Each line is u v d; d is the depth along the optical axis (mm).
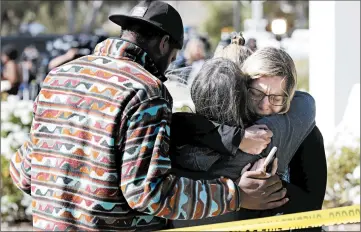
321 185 3055
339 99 6855
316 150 3049
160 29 2732
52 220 2674
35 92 10758
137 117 2535
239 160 2852
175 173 2889
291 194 2953
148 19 2723
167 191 2543
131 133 2533
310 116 3004
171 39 2791
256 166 2867
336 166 6219
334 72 6840
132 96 2564
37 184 2738
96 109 2607
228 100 2859
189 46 11164
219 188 2664
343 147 6297
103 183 2576
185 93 3109
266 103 2912
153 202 2506
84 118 2627
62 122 2684
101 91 2617
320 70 6977
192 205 2596
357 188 6164
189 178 2844
